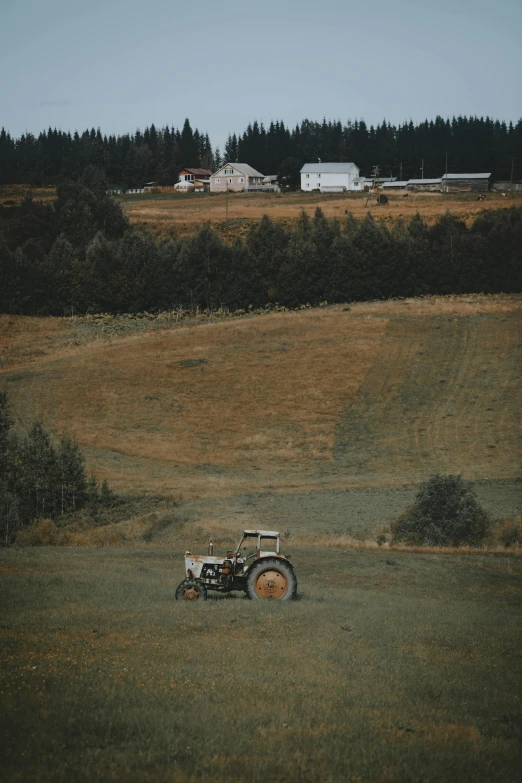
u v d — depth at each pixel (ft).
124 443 402.72
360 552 192.85
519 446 381.81
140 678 64.44
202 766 46.73
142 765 46.34
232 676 66.80
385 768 47.91
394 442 398.21
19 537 222.48
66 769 44.42
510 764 50.85
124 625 89.66
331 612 101.81
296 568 160.45
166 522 258.37
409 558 181.98
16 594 111.04
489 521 231.71
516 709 63.46
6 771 43.45
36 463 288.10
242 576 113.29
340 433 413.18
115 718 53.52
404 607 112.06
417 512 228.22
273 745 50.67
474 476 341.00
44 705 55.57
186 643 80.28
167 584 128.16
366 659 77.05
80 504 293.64
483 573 161.68
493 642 88.48
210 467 369.50
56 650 75.00
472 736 55.72
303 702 60.80
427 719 59.21
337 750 49.96
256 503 299.79
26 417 437.17
